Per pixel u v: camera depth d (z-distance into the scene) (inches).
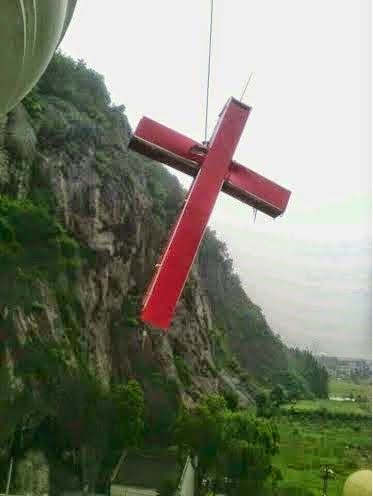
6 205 517.7
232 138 139.8
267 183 140.3
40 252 517.3
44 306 495.8
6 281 486.6
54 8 46.9
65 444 457.4
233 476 472.4
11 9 43.6
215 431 485.4
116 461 462.9
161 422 500.1
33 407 453.7
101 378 500.7
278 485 474.6
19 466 429.4
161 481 456.4
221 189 138.1
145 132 139.4
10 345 462.0
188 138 140.3
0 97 49.8
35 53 48.4
